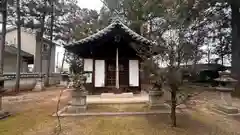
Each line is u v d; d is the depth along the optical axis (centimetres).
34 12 1203
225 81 558
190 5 478
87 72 836
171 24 400
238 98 840
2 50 941
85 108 513
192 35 401
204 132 363
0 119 453
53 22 1507
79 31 1551
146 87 1002
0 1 924
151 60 391
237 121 444
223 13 991
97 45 847
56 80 1788
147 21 877
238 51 1041
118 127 390
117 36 809
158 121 433
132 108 566
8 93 1002
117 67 822
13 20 1112
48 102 713
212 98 818
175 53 370
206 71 1198
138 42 748
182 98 449
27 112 531
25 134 349
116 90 803
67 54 1741
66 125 404
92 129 377
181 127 391
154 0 772
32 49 1791
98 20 1647
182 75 373
